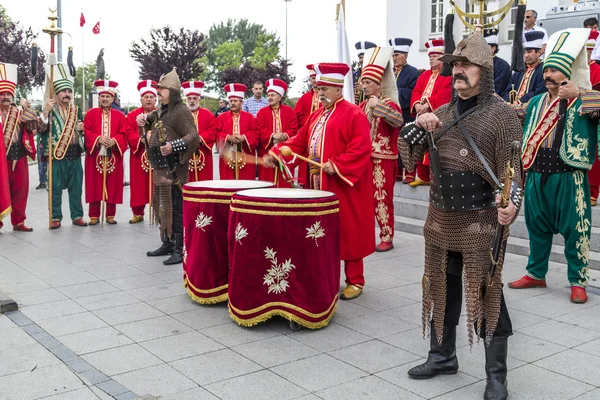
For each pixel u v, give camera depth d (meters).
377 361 4.48
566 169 5.73
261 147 10.23
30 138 9.23
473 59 3.67
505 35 13.46
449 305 4.11
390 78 7.18
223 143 9.77
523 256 7.55
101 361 4.48
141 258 7.55
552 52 5.62
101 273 6.85
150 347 4.75
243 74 30.33
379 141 7.74
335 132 5.68
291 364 4.43
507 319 3.90
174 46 26.36
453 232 3.81
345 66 5.68
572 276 5.84
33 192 13.66
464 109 3.83
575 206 5.71
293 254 5.00
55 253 7.81
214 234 5.61
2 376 4.23
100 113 9.69
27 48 24.95
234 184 5.91
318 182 5.81
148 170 9.84
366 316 5.46
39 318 5.39
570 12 10.91
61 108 9.52
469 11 13.77
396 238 8.73
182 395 3.95
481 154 3.71
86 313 5.52
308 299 5.03
